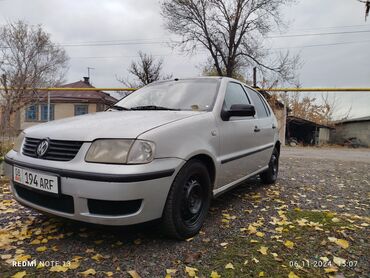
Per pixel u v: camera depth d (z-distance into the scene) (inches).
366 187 172.4
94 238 93.6
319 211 124.7
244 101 139.8
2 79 306.5
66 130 87.6
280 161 292.2
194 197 98.1
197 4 877.8
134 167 76.5
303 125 999.6
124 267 77.2
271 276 74.3
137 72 987.3
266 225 107.9
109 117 99.5
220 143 108.4
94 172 76.0
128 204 78.4
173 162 85.0
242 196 147.3
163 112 104.4
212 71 954.7
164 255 83.7
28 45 483.2
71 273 74.1
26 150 94.5
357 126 983.0
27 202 92.5
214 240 94.0
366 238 97.3
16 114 314.3
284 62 837.8
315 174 214.5
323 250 88.5
